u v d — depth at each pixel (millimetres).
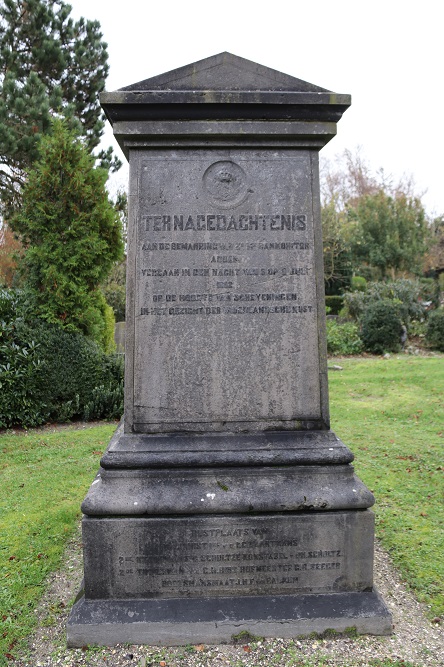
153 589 2686
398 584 3131
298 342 2924
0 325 7570
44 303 8070
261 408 2914
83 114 15422
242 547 2699
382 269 24875
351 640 2594
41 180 7875
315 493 2727
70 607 2908
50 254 7836
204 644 2584
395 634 2650
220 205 2883
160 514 2666
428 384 9891
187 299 2879
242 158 2895
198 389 2893
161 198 2867
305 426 2934
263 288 2904
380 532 3812
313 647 2551
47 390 7793
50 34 14688
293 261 2916
